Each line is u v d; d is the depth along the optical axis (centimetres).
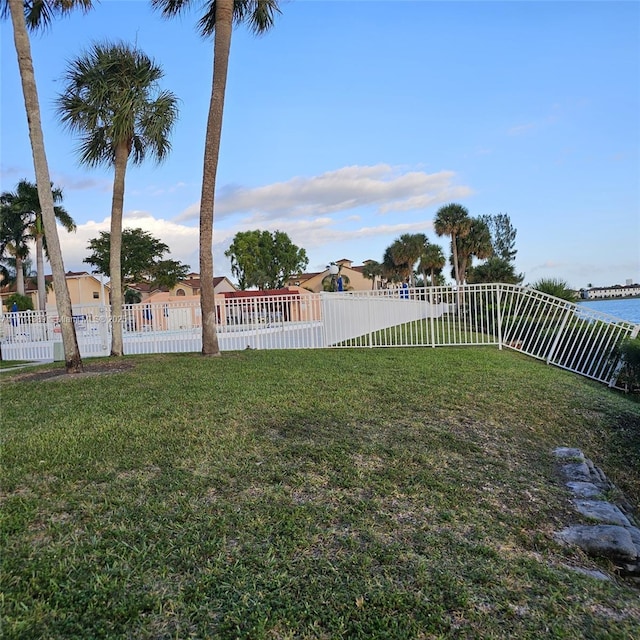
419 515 361
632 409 734
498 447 525
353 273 6950
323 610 252
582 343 1032
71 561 286
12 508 351
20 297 3962
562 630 245
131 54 1101
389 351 1177
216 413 596
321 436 518
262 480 407
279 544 311
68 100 1105
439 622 246
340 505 369
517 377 864
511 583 284
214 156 1060
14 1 881
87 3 1056
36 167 906
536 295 1162
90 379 846
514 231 5828
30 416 603
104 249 4056
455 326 1315
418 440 519
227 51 1044
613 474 521
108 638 227
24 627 231
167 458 449
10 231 3681
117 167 1198
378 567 292
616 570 324
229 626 238
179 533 321
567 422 644
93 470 421
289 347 1323
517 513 378
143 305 1459
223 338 1355
